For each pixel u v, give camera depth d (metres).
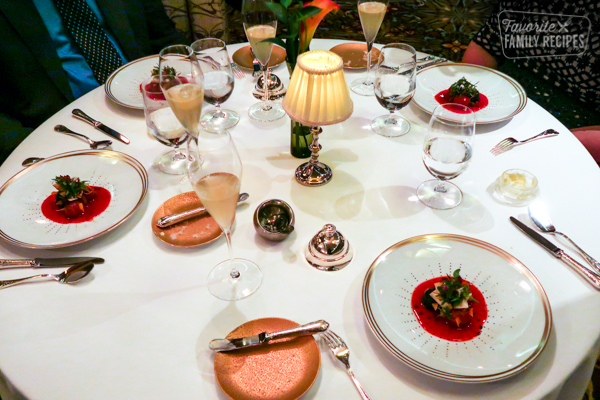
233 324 0.91
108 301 0.95
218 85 1.34
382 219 1.13
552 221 1.10
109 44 2.34
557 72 2.13
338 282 0.99
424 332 0.86
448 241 1.02
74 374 0.83
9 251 1.06
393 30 3.74
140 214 1.16
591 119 2.07
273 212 1.11
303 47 1.19
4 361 0.85
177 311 0.93
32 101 2.16
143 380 0.82
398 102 1.29
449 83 1.58
